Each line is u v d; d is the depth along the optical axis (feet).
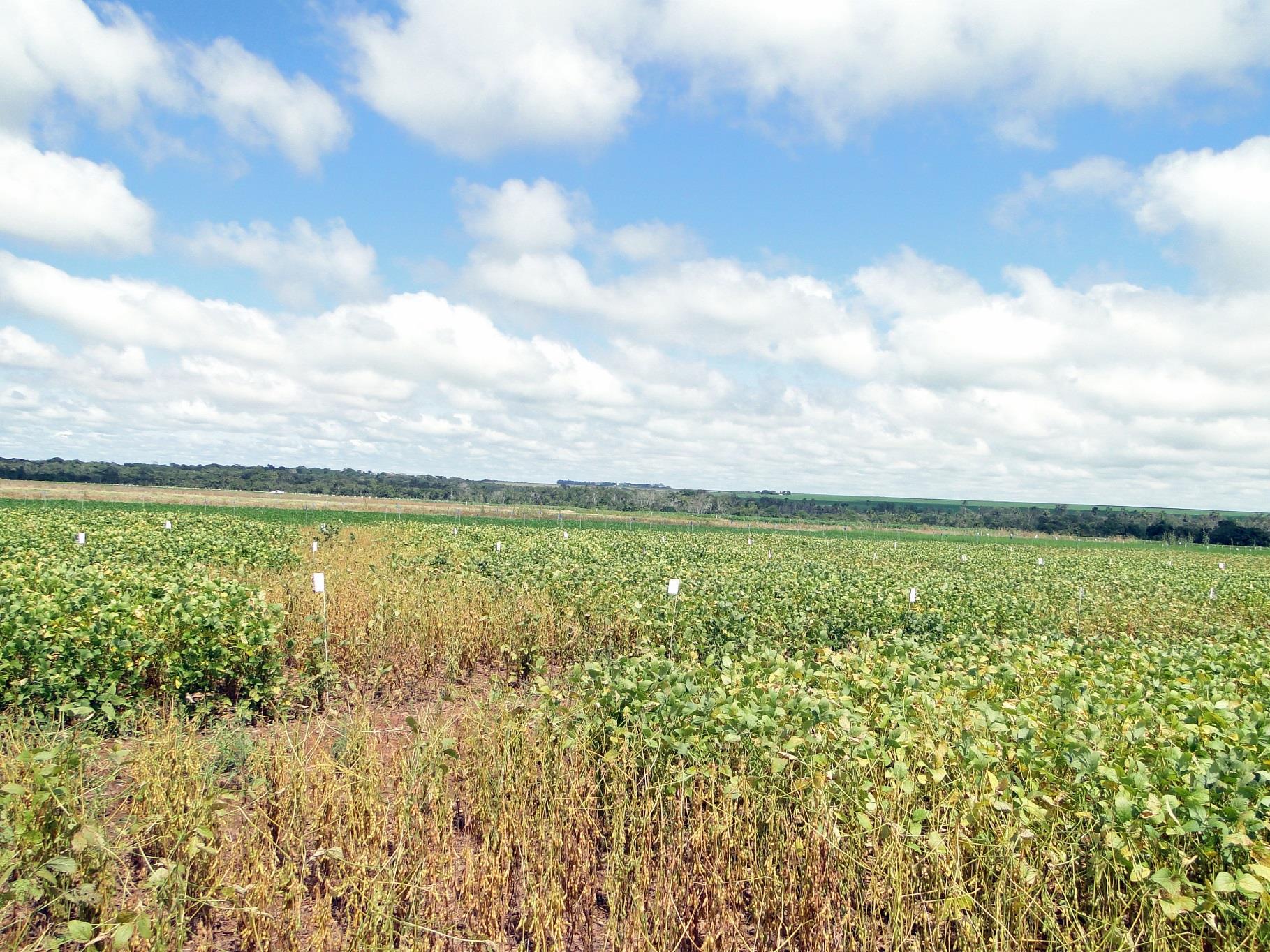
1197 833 15.90
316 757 22.93
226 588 35.96
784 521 267.18
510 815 19.24
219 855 17.71
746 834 18.56
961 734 20.06
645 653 27.30
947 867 16.53
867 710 22.57
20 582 34.55
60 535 72.90
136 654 29.14
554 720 22.54
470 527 136.87
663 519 229.04
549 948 16.57
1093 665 28.99
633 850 18.11
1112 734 20.45
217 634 30.48
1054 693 23.24
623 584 52.26
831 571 73.41
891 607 46.62
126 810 20.68
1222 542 272.31
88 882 16.35
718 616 41.32
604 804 20.93
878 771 19.33
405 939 15.72
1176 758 17.78
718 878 17.33
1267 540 261.44
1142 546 233.55
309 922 17.42
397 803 19.79
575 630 43.27
